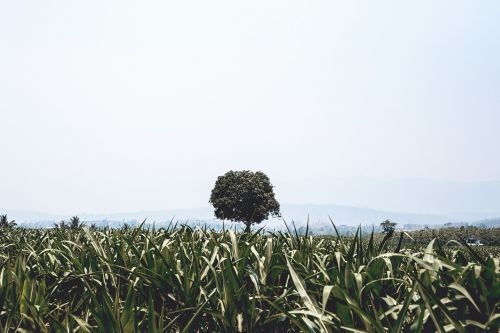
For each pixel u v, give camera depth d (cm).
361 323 251
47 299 322
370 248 374
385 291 295
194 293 317
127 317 261
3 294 282
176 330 323
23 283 316
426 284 255
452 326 218
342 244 401
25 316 279
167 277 338
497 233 5184
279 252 384
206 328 313
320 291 298
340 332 235
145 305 323
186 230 570
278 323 283
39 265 423
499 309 246
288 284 352
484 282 258
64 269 411
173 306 321
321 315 229
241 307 294
